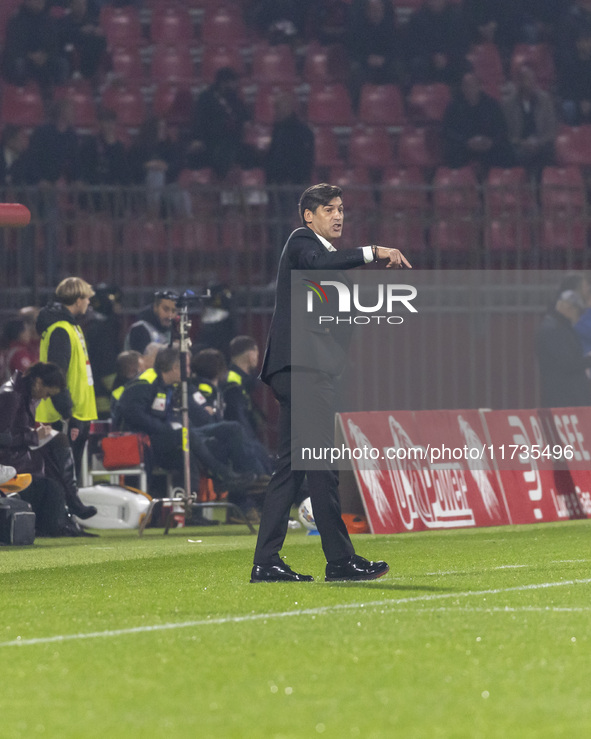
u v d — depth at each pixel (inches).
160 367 1501.0
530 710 452.1
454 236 2304.4
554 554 1059.3
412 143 2608.3
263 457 1549.0
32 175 2311.8
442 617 674.8
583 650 571.5
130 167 2348.7
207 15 2751.0
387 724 433.7
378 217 2098.9
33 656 576.1
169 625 661.9
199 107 2410.2
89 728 434.6
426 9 2699.3
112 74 2669.8
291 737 417.7
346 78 2682.1
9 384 1302.9
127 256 2050.9
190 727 433.7
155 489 1598.2
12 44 2600.9
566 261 2222.0
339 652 572.1
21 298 1985.7
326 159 2578.7
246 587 824.9
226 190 1937.7
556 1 2797.7
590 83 2723.9
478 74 2751.0
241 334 2022.6
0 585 880.9
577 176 2566.4
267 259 2210.9
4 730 433.7
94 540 1301.7
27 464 1317.7
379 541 1219.9
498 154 2514.8
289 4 2746.1
